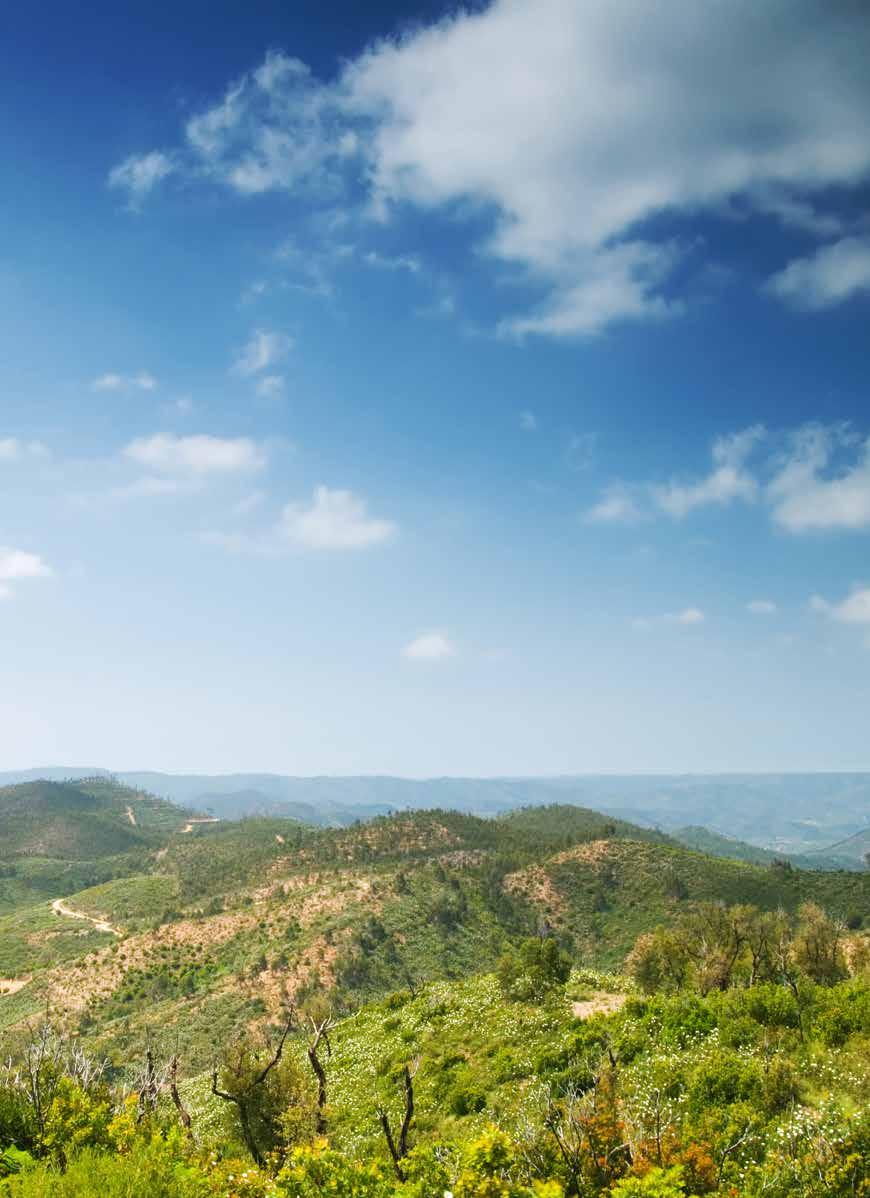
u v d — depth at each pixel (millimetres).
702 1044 29656
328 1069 49625
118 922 172125
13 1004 117938
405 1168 15969
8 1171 15719
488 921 141000
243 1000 106062
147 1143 18297
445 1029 49844
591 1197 16062
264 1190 15727
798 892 133125
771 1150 19172
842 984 34281
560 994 51688
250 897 160250
